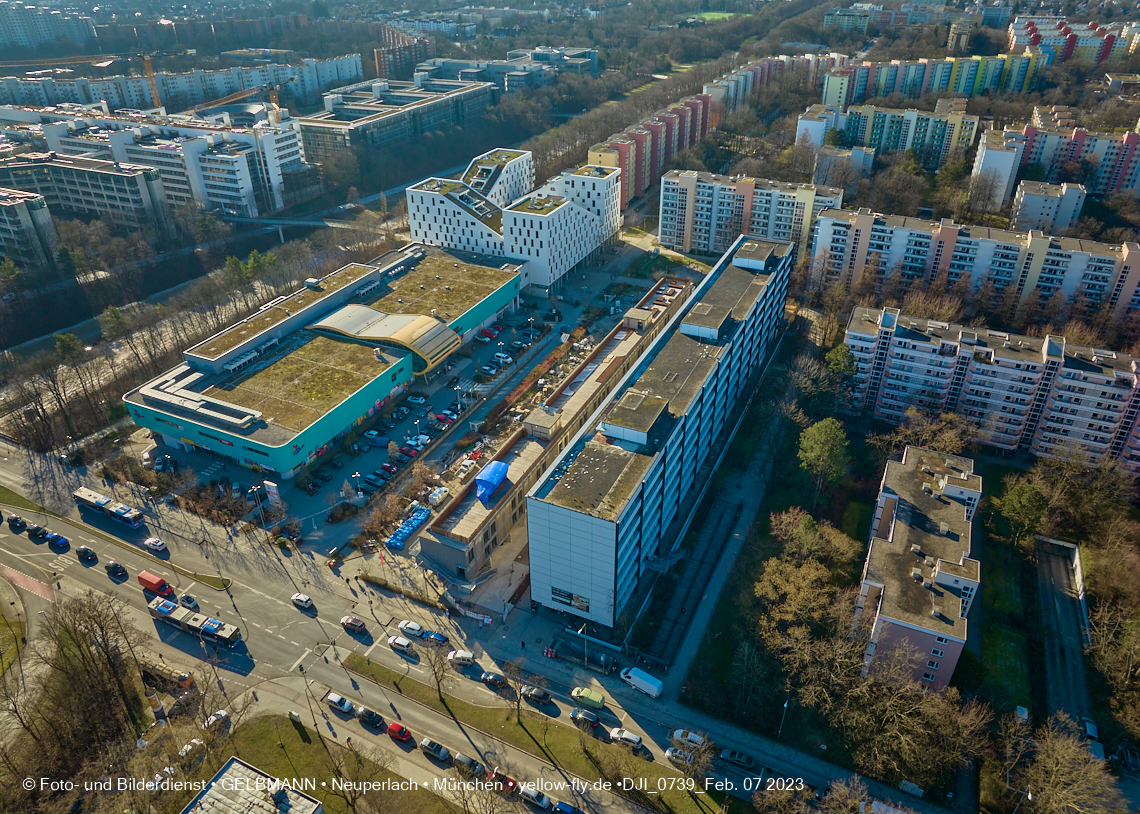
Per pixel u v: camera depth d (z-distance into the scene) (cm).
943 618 14012
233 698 15088
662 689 15162
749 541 18938
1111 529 18100
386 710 14888
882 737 13162
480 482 18188
